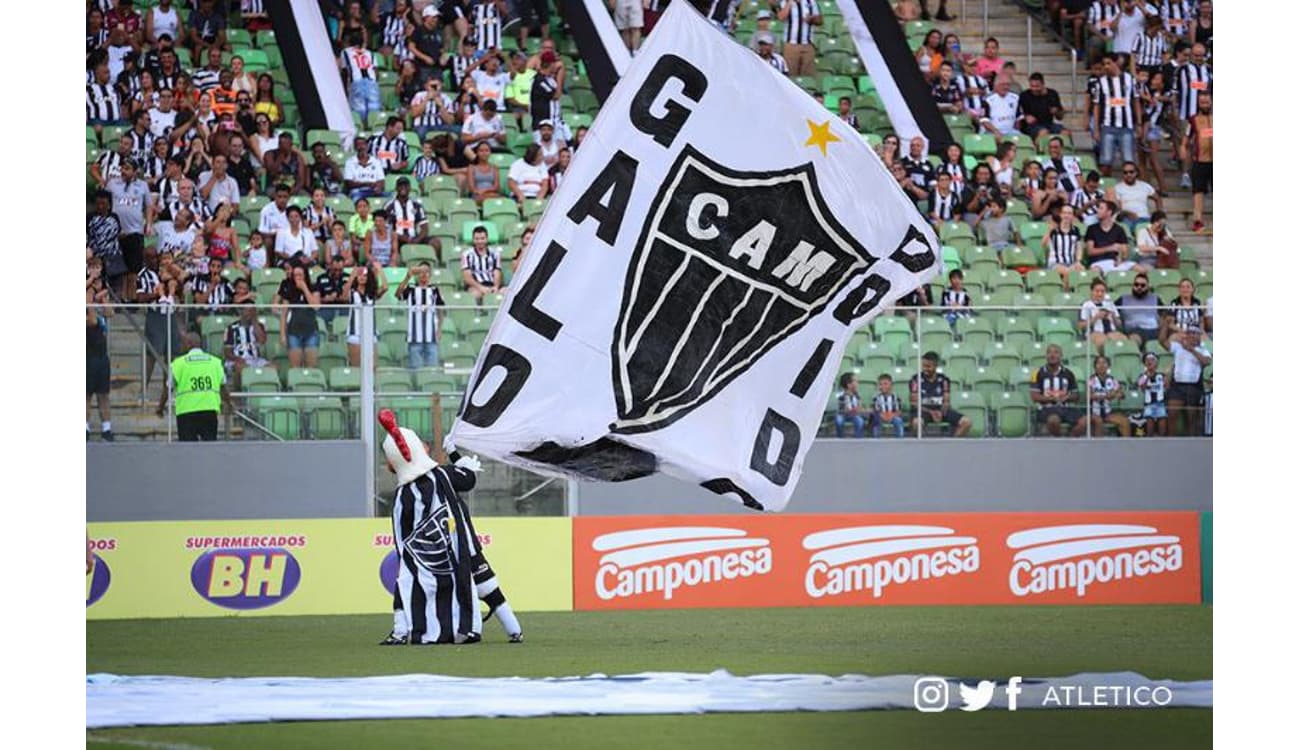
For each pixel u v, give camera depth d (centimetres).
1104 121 4928
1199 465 3803
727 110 2156
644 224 2134
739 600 3256
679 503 3684
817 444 3750
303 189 4472
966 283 4281
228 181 4338
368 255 4147
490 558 3200
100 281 3894
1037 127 5056
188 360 3575
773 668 2275
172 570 3136
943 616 3047
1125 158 4931
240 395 3597
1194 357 3803
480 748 1705
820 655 2430
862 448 3756
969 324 3797
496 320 2100
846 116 4888
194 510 3578
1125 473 3794
